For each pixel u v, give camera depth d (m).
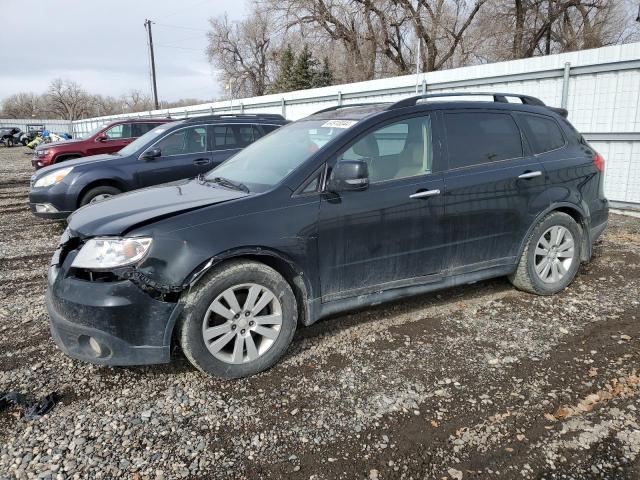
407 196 3.70
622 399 2.93
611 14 27.33
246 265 3.19
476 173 4.04
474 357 3.47
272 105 16.41
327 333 3.88
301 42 31.59
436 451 2.54
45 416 2.89
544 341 3.68
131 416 2.88
